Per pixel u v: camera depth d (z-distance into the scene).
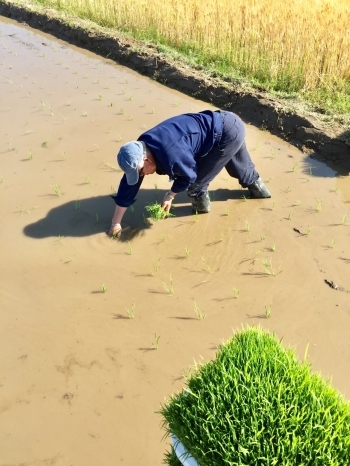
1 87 8.41
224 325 3.92
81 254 4.66
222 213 5.20
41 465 3.03
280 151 6.41
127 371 3.58
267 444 2.02
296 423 2.06
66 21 11.33
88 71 9.23
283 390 2.18
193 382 2.38
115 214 4.71
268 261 4.54
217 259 4.59
